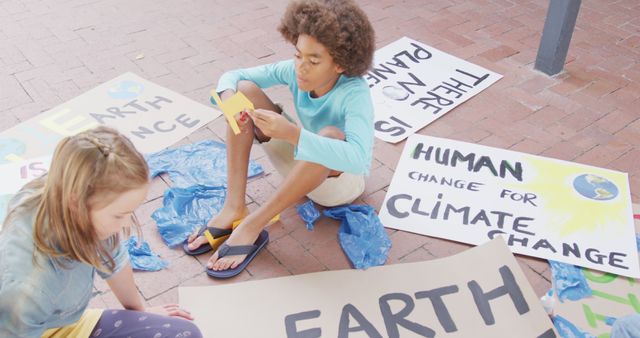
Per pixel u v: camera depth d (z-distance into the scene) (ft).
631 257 6.24
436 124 8.20
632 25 10.74
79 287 3.97
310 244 6.40
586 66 9.55
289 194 5.89
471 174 7.30
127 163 3.50
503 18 10.88
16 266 3.52
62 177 3.41
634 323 5.18
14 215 3.63
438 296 5.81
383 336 5.46
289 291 5.85
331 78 5.80
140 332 4.52
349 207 6.70
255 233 6.08
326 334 5.47
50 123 7.95
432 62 9.50
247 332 5.48
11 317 3.57
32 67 9.15
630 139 7.99
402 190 7.06
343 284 5.93
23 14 10.62
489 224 6.62
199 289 5.84
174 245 6.32
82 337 4.36
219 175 7.18
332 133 5.74
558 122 8.29
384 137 7.89
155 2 11.14
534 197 6.97
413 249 6.34
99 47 9.70
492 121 8.27
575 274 6.04
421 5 11.23
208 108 8.33
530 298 5.74
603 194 7.01
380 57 9.57
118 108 8.29
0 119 8.02
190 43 9.88
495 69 9.40
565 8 8.54
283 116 5.93
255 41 10.00
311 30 5.34
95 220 3.60
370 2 11.27
